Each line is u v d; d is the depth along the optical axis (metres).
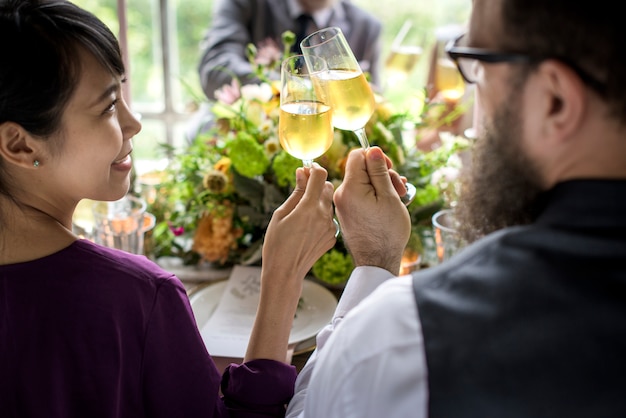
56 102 0.78
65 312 0.80
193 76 4.63
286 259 0.96
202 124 1.81
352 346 0.63
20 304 0.79
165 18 2.97
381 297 0.65
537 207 0.65
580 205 0.58
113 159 0.86
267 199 1.49
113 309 0.82
